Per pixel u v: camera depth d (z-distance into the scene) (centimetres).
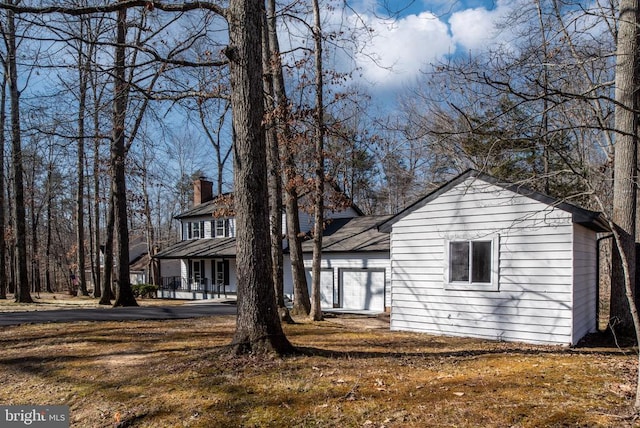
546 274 887
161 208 4728
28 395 579
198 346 794
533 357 726
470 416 448
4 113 2184
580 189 1407
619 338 903
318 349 761
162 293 3066
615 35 1063
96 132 1488
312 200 1538
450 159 2238
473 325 969
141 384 580
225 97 1012
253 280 680
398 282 1097
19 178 1891
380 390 535
